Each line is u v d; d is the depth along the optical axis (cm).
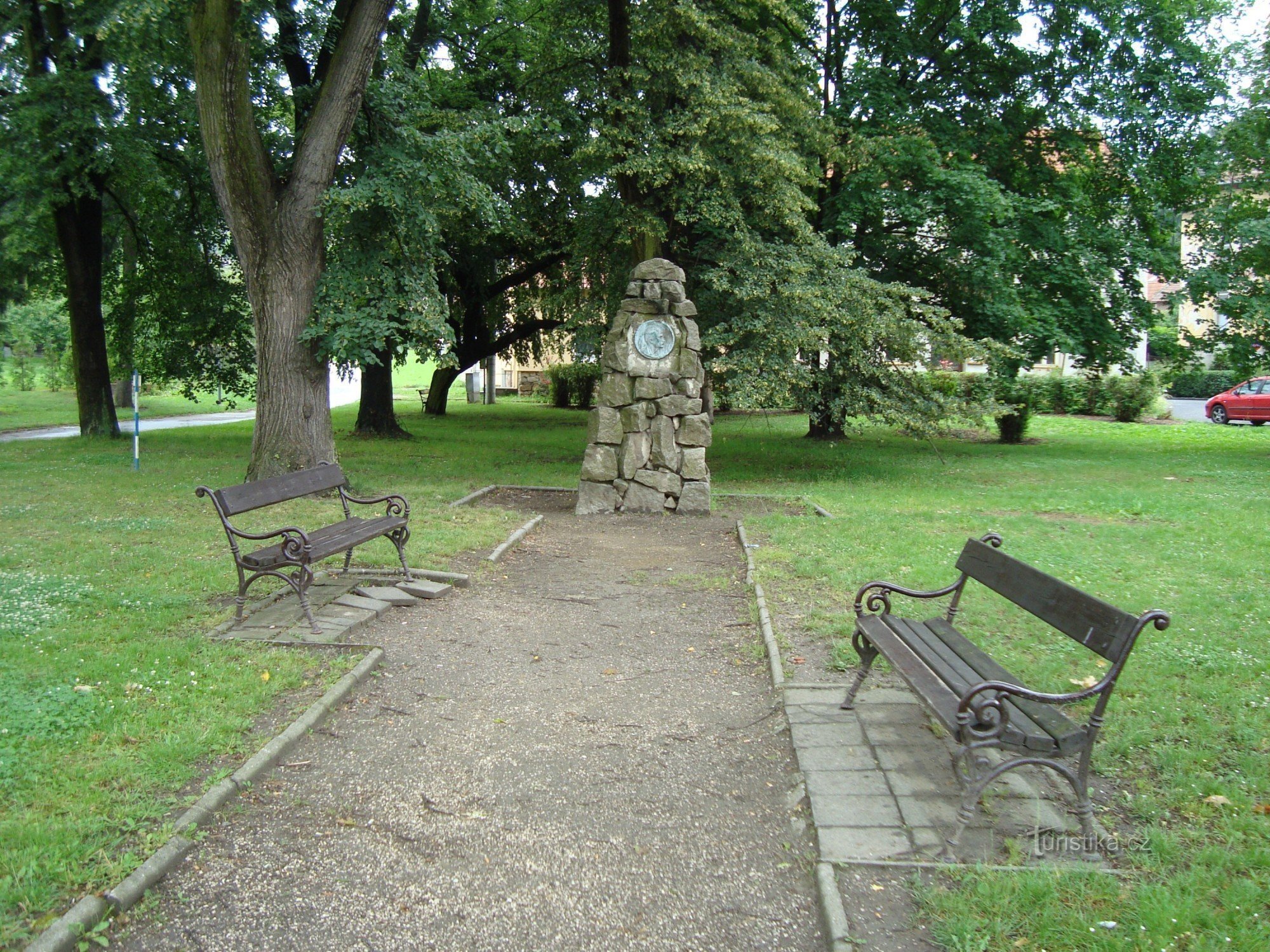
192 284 1814
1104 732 413
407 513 750
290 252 1132
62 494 1108
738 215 1309
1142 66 1731
